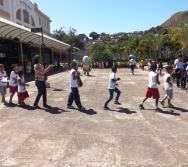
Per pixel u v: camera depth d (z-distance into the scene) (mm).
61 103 9266
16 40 23562
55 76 22344
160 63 22094
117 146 4996
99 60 39219
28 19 43688
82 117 7203
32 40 27359
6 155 4652
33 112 7871
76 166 4168
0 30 18844
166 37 45312
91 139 5402
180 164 4203
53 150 4852
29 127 6316
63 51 51312
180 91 11914
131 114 7496
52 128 6207
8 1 34344
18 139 5473
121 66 39625
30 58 29969
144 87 13680
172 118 7004
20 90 8656
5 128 6273
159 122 6621
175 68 13078
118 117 7168
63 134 5750
